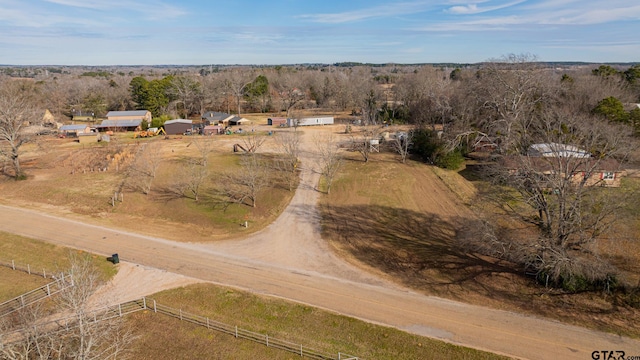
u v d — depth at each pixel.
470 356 21.36
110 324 21.80
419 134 64.88
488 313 25.22
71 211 43.25
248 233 37.53
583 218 27.92
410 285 28.64
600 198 27.67
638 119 49.22
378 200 44.97
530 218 32.25
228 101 126.00
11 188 50.72
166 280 29.39
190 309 26.03
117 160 61.84
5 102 57.00
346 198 45.84
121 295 27.47
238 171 54.81
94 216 41.81
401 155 63.41
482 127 60.88
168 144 75.06
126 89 125.31
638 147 37.06
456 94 70.38
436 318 24.73
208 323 24.31
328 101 134.50
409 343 22.44
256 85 129.75
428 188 48.62
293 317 24.95
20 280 29.66
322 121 97.94
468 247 33.94
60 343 19.86
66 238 36.38
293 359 21.61
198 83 119.56
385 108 100.44
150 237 36.78
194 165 55.12
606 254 30.30
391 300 26.77
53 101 110.94
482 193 43.75
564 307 25.53
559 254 25.84
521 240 30.53
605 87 64.12
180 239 36.41
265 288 28.30
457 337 22.94
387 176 53.34
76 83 147.00
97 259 32.25
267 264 31.78
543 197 27.64
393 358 21.42
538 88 57.88
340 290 28.02
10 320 24.47
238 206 43.38
